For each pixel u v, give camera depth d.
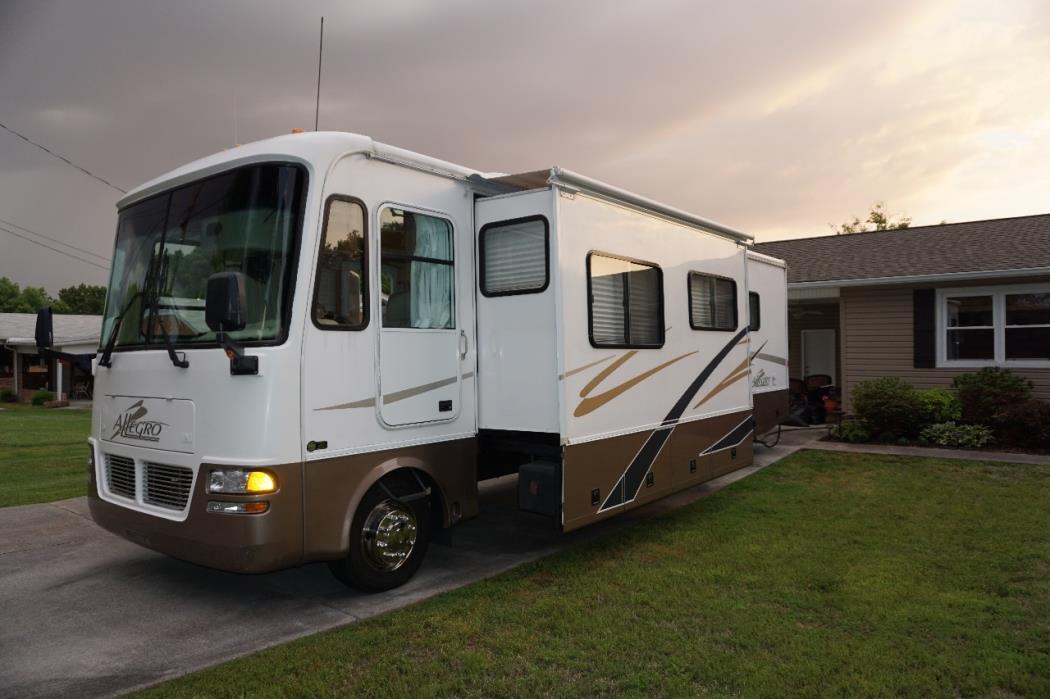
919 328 11.73
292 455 3.73
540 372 4.67
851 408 12.27
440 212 4.69
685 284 6.21
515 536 5.90
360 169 4.17
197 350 3.85
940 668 3.34
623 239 5.33
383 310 4.27
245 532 3.61
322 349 3.89
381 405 4.23
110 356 4.47
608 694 3.14
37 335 4.59
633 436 5.35
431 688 3.16
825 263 13.47
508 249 4.83
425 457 4.53
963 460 8.77
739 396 7.18
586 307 4.84
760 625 3.86
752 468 8.71
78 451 11.05
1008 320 11.06
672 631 3.79
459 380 4.80
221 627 3.96
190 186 4.25
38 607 4.28
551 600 4.25
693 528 5.95
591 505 4.83
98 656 3.59
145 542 4.14
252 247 3.89
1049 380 10.70
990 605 4.12
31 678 3.34
